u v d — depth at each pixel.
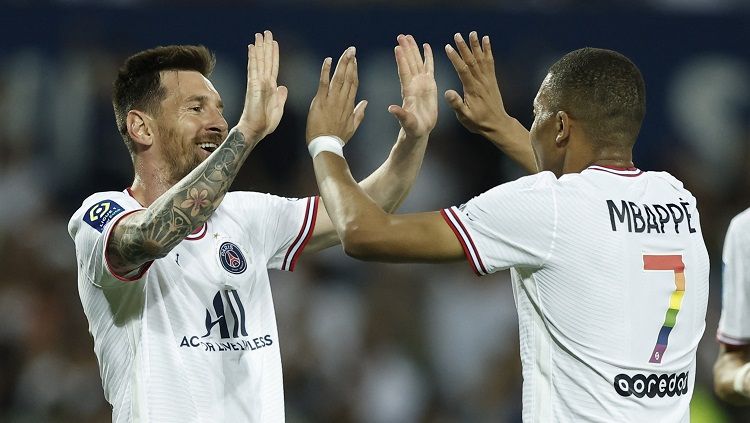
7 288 33.84
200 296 14.55
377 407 32.31
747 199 34.50
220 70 32.47
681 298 13.63
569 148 14.03
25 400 31.70
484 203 13.41
